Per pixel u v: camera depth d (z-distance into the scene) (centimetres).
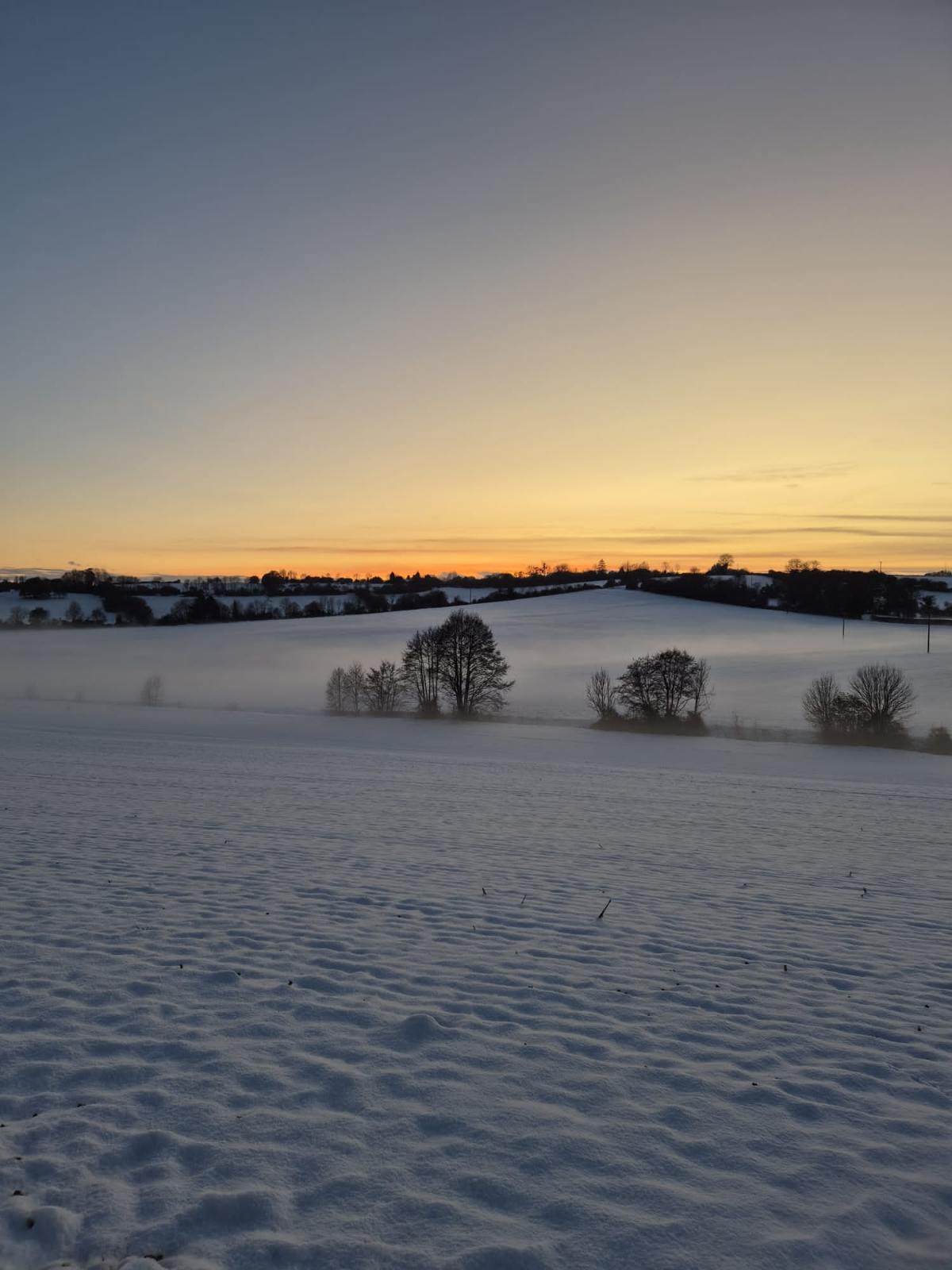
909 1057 513
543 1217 353
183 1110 428
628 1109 442
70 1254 325
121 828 1279
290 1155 391
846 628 10950
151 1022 536
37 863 1008
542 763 3247
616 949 725
